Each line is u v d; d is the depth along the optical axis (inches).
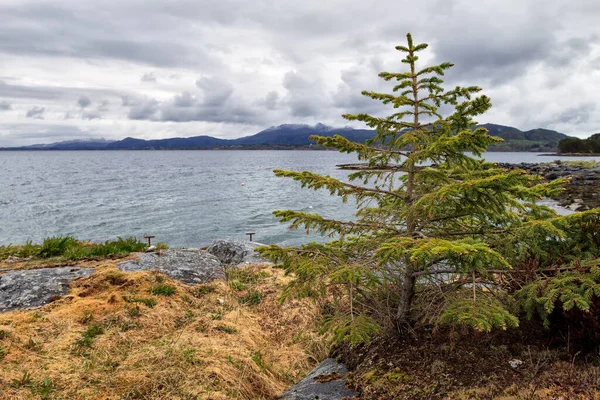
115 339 220.8
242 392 186.2
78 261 394.6
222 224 1064.8
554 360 153.3
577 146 7431.1
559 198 1179.3
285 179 2694.4
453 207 182.2
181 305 282.4
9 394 162.2
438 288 178.1
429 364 169.6
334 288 215.3
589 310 147.3
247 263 426.0
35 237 898.7
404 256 168.4
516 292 163.2
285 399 179.3
